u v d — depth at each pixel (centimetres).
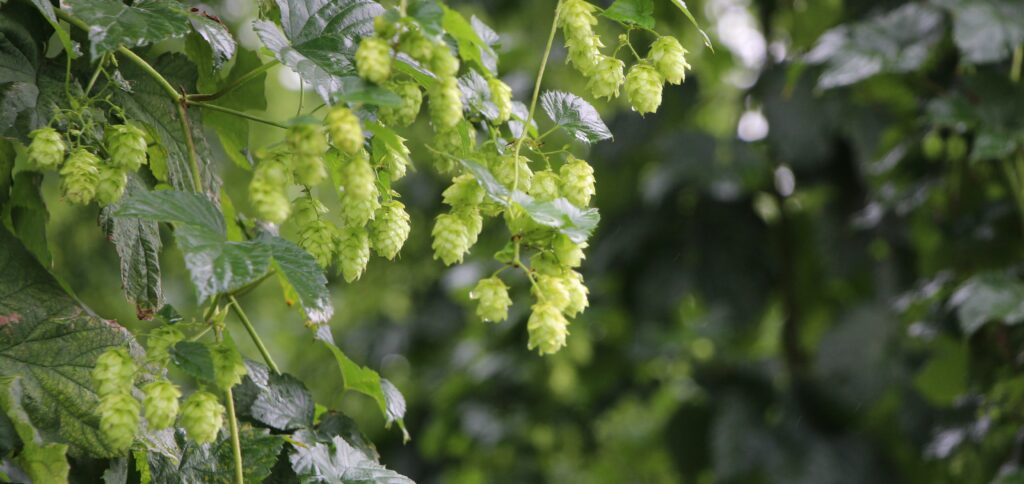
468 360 434
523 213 188
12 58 193
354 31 193
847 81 283
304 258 183
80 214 370
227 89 196
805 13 361
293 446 197
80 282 382
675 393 462
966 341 295
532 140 192
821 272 416
